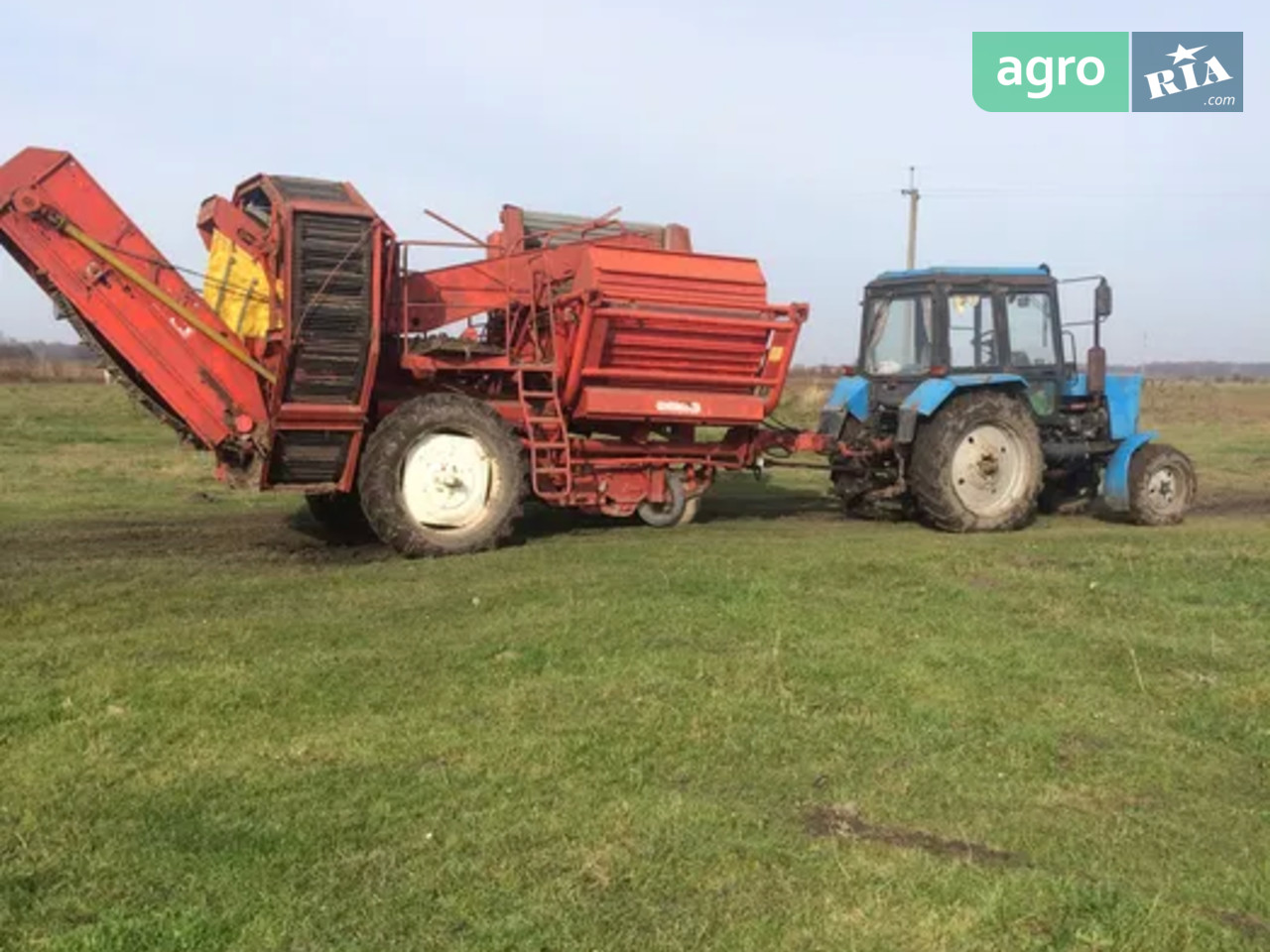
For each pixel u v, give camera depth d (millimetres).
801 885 3656
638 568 8094
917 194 38281
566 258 10484
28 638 6223
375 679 5508
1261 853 4055
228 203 9266
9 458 17266
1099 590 7730
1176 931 3373
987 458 11219
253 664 5648
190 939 3250
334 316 9031
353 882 3619
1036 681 5867
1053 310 12312
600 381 10445
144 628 6414
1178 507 12344
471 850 3850
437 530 9484
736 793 4422
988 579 8102
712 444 11531
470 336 10766
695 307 10477
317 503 10969
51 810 4086
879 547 9219
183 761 4555
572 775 4492
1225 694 5715
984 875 3725
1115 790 4602
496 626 6434
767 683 5586
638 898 3553
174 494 13758
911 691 5609
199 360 9094
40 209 8617
